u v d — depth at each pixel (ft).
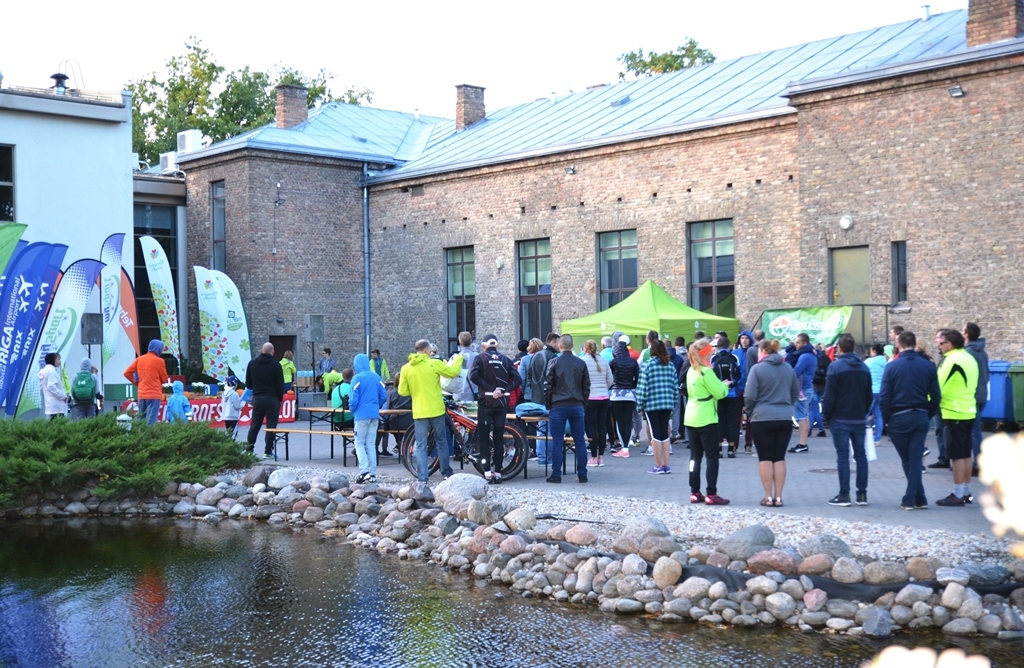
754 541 31.01
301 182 115.96
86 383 71.51
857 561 29.32
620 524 36.68
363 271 120.47
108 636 29.22
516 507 40.73
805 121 80.74
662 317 76.48
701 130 90.84
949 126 73.41
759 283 87.92
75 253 95.20
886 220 76.54
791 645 27.07
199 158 117.50
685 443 66.33
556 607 31.40
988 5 74.54
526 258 106.11
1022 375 63.82
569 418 49.44
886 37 94.73
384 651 27.35
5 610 32.12
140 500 51.03
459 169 109.91
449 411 52.29
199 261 119.34
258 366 60.64
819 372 68.85
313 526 45.52
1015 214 70.64
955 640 27.14
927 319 74.74
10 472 49.24
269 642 28.37
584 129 106.32
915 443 39.17
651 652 26.76
